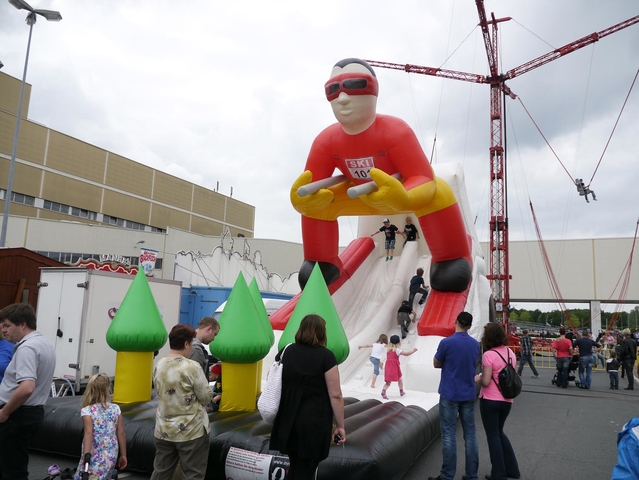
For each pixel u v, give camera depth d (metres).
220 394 6.86
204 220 60.53
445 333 10.35
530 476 5.71
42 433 6.26
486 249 45.84
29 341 4.16
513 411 10.01
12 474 4.05
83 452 4.75
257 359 6.64
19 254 14.02
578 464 6.21
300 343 3.77
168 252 41.59
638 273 40.53
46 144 44.66
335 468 4.66
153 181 54.41
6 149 41.81
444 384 5.18
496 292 42.56
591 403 11.17
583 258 42.22
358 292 13.35
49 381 4.29
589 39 46.09
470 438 5.15
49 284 10.74
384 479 4.75
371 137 9.77
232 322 6.59
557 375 14.45
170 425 4.09
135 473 5.66
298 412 3.58
